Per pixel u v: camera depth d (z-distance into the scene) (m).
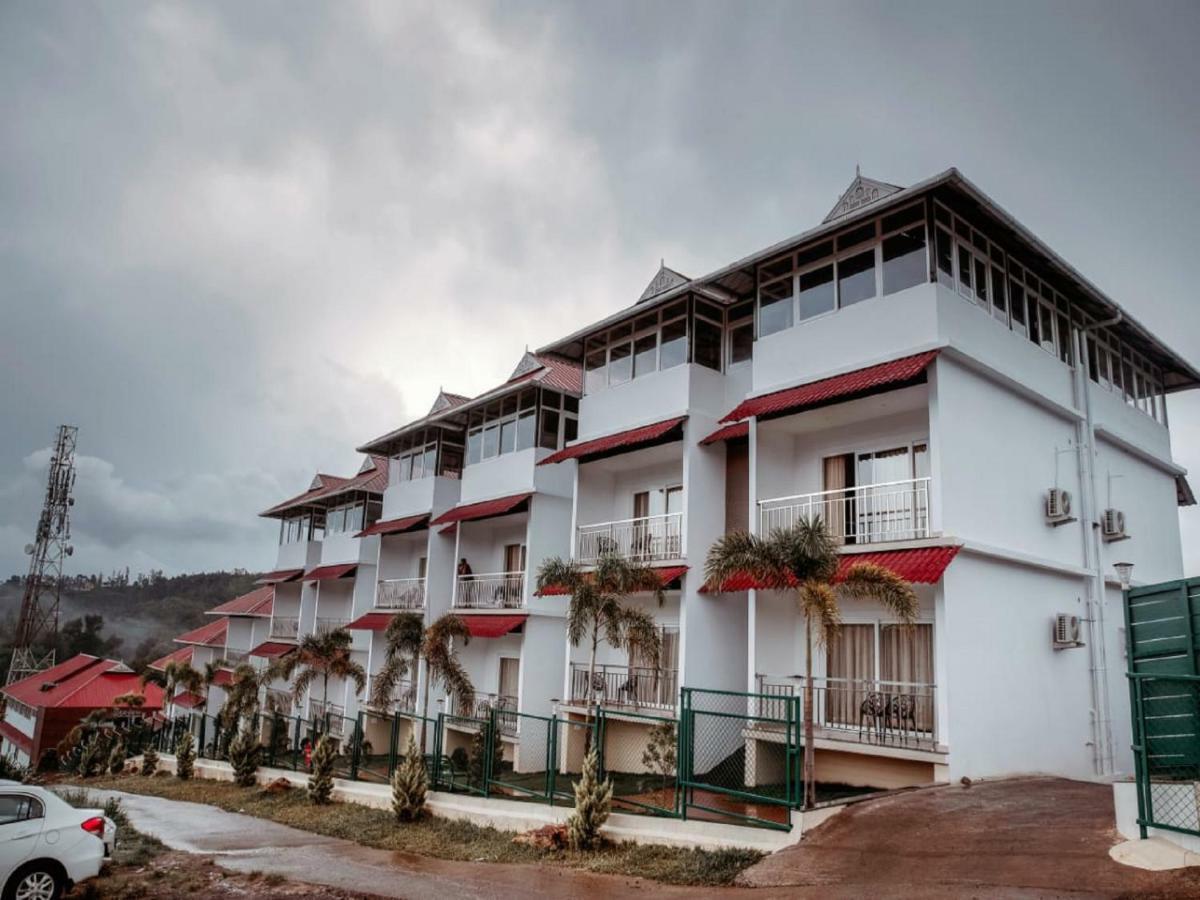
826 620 12.38
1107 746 17.78
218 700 49.00
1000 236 17.36
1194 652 9.58
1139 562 21.42
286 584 45.09
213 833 17.70
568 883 11.62
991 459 16.34
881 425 17.61
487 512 26.36
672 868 11.46
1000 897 8.31
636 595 21.86
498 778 19.55
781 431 18.75
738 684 19.62
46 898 10.57
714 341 21.23
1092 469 19.33
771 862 10.86
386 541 34.06
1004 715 15.29
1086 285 18.92
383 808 19.59
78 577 173.38
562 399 26.67
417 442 32.56
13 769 21.73
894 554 15.09
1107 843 9.42
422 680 28.64
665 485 22.73
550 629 24.98
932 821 11.38
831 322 17.22
